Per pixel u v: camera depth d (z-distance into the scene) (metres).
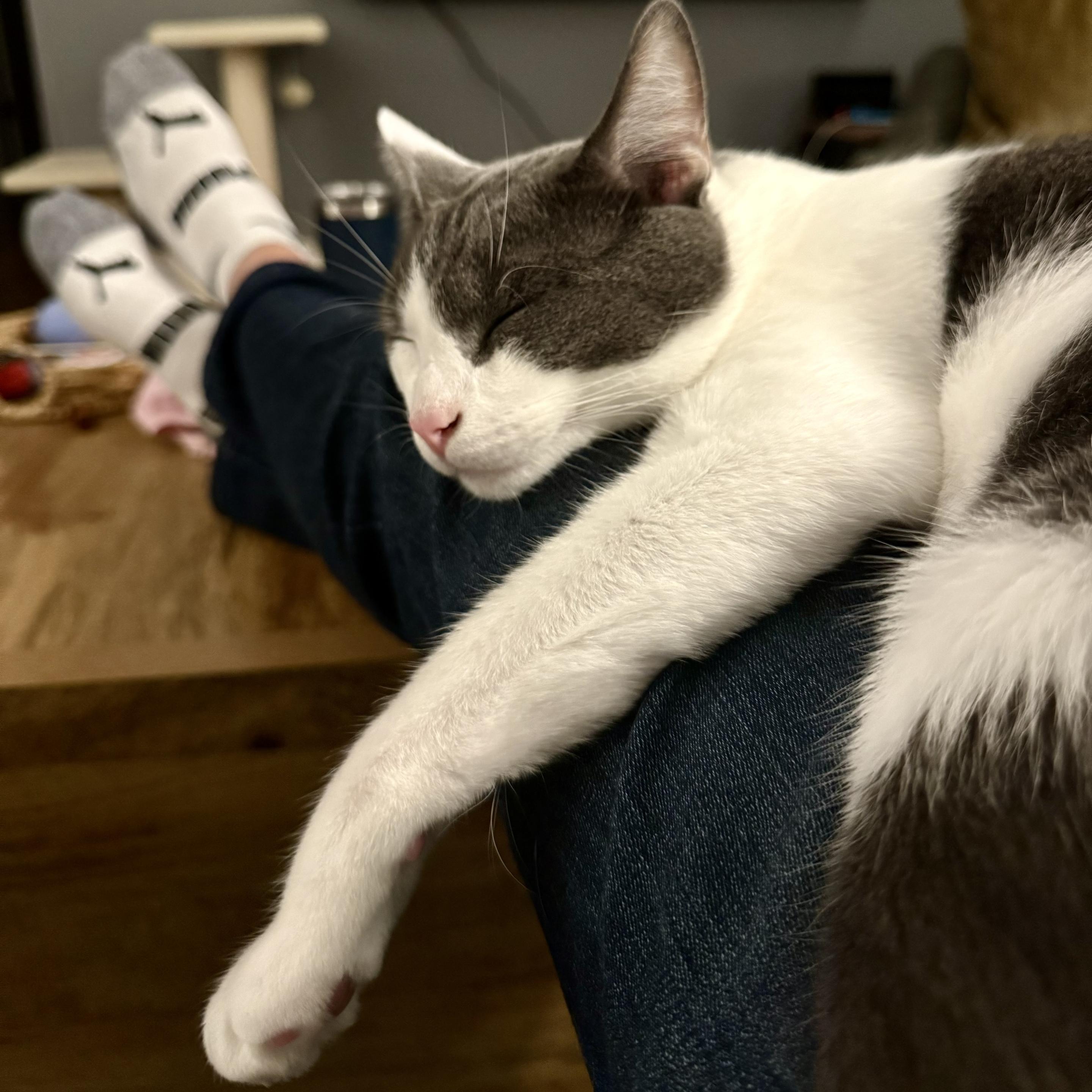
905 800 0.43
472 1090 0.93
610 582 0.57
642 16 0.66
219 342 1.13
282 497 1.08
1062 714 0.42
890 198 0.69
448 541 0.73
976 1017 0.36
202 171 1.49
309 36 2.47
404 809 0.57
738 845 0.46
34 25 2.72
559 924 0.56
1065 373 0.57
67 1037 0.90
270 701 0.85
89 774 0.84
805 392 0.60
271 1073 0.59
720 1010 0.43
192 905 0.88
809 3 2.85
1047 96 1.43
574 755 0.58
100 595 1.00
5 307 2.77
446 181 0.85
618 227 0.69
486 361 0.68
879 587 0.55
